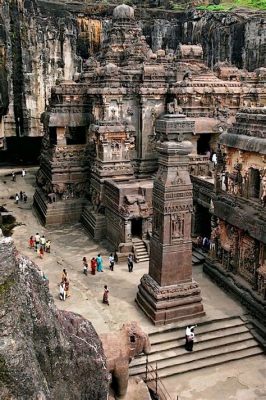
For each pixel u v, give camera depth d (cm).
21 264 997
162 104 4219
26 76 5581
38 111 5809
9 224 4091
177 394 1942
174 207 2267
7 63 5347
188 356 2153
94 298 2641
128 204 3228
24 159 6612
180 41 6988
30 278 1010
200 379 2045
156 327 2284
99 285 2825
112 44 4900
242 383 2022
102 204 3688
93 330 1281
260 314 2353
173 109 2703
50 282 2869
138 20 6825
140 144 4234
